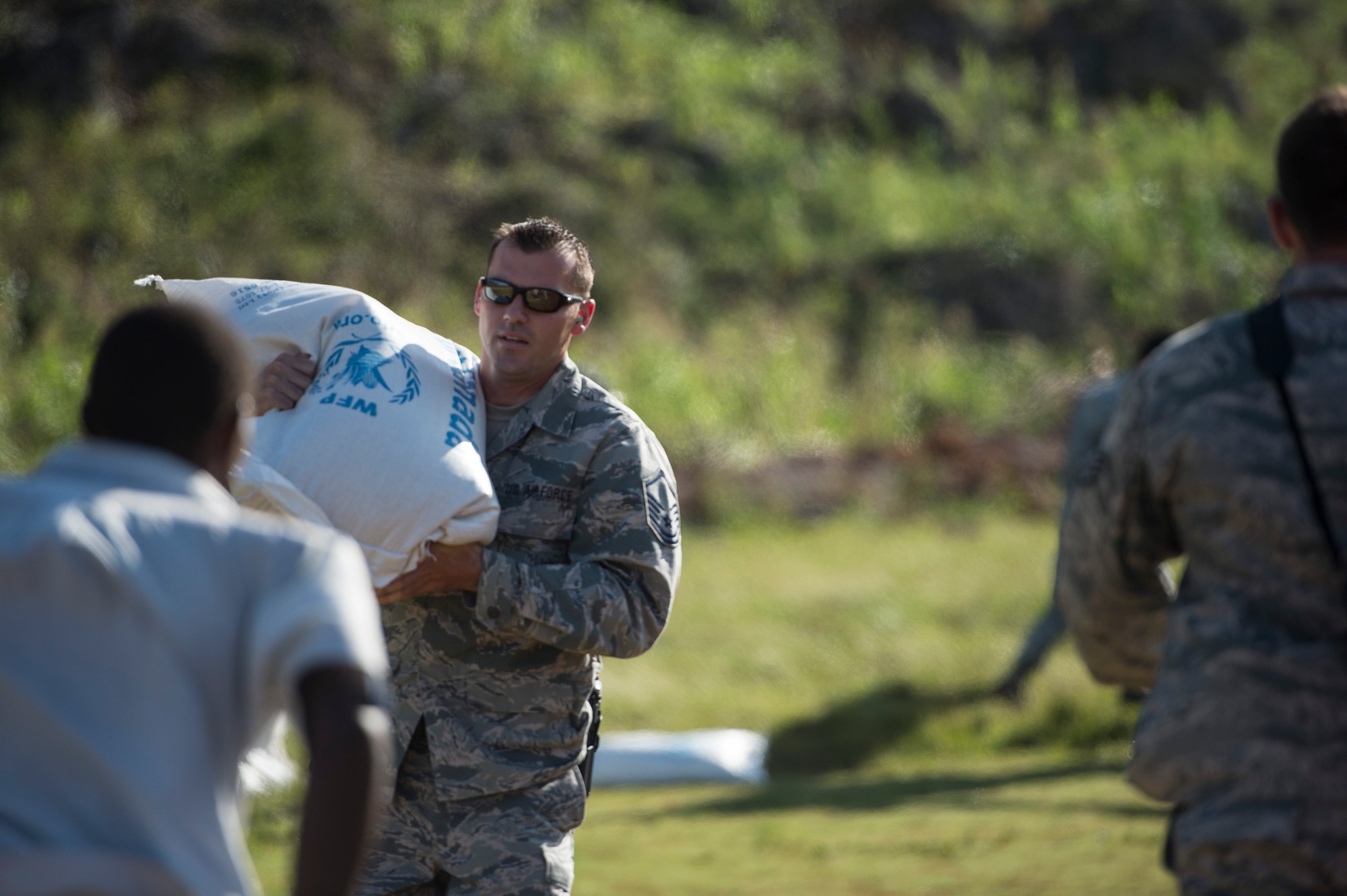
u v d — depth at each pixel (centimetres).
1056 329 5719
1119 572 691
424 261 5247
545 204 5644
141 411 462
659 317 5391
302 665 431
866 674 2552
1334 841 588
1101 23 7725
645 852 1540
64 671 422
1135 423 671
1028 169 6750
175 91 5653
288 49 5931
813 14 7488
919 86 7112
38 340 4384
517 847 815
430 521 795
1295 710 601
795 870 1438
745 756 2097
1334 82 7688
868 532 3897
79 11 5772
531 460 852
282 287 891
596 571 827
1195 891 613
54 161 5219
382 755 436
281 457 808
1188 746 616
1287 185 657
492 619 797
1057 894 1309
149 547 436
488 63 6350
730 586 3225
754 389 4903
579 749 849
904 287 5784
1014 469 4462
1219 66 7625
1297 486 618
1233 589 626
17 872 408
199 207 5153
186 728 426
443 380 854
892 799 1784
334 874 421
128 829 417
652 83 6612
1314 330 636
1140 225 6284
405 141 5822
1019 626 2839
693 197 6041
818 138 6719
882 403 5038
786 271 5759
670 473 875
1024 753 2128
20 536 429
